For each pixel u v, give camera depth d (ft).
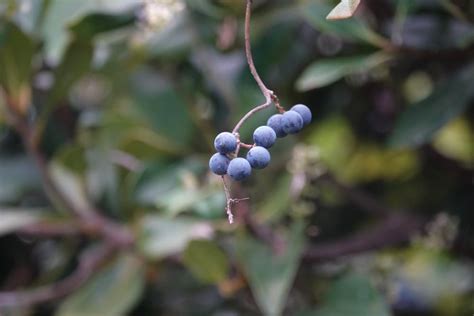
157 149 2.36
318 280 2.43
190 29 2.37
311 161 2.35
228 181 2.17
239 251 2.16
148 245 2.18
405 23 2.21
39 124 2.31
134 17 2.29
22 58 2.27
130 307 2.29
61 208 2.36
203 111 2.48
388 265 2.57
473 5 2.13
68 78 2.29
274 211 2.19
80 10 2.23
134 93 2.41
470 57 2.17
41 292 2.42
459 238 2.53
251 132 2.26
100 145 2.41
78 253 2.62
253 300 2.37
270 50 2.40
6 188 2.53
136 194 2.34
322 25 2.11
